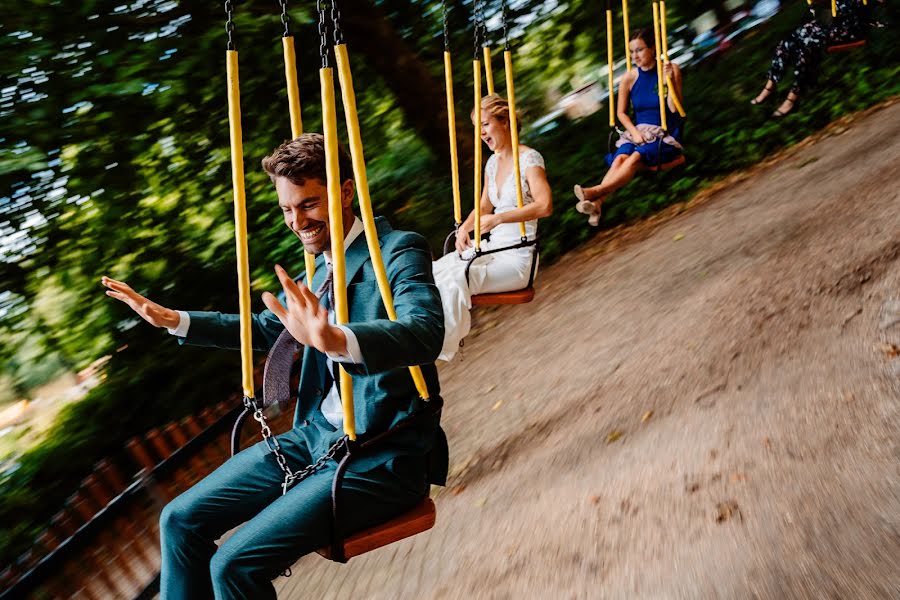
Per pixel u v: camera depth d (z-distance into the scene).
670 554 2.98
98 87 7.32
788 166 7.93
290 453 2.36
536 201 4.19
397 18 9.93
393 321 2.01
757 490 3.11
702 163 8.84
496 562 3.46
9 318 7.59
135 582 5.02
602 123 9.86
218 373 6.93
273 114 8.67
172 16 7.77
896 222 4.92
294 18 8.09
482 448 4.68
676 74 6.17
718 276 5.50
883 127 7.69
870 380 3.46
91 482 5.08
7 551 6.08
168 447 5.49
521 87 10.92
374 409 2.22
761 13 12.51
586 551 3.21
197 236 8.06
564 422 4.50
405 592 3.60
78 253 7.75
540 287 7.51
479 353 6.42
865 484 2.88
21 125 7.18
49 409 7.55
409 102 8.99
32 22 7.02
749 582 2.67
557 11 11.59
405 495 2.26
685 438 3.68
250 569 2.12
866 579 2.47
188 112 8.22
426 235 8.48
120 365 7.09
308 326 1.85
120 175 7.89
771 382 3.83
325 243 2.27
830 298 4.36
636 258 6.99
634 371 4.66
